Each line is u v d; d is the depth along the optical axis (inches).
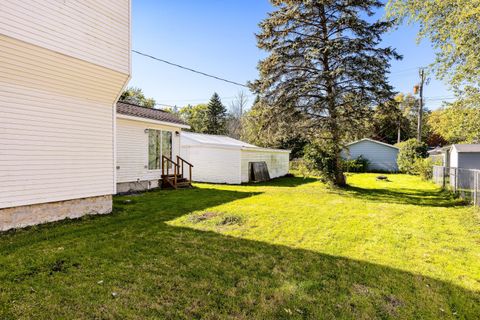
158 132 455.2
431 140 1445.6
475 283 134.2
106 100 261.9
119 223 228.1
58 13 201.8
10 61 184.2
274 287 125.4
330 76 441.7
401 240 197.3
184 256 158.2
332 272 142.8
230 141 756.6
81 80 229.8
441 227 233.8
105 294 114.7
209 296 116.1
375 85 443.5
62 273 132.3
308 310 108.1
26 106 201.9
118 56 249.6
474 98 364.8
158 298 113.2
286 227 227.1
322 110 475.8
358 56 444.1
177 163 488.7
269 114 492.1
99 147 257.8
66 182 230.2
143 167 424.5
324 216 271.1
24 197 202.4
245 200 358.3
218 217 254.8
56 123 221.8
